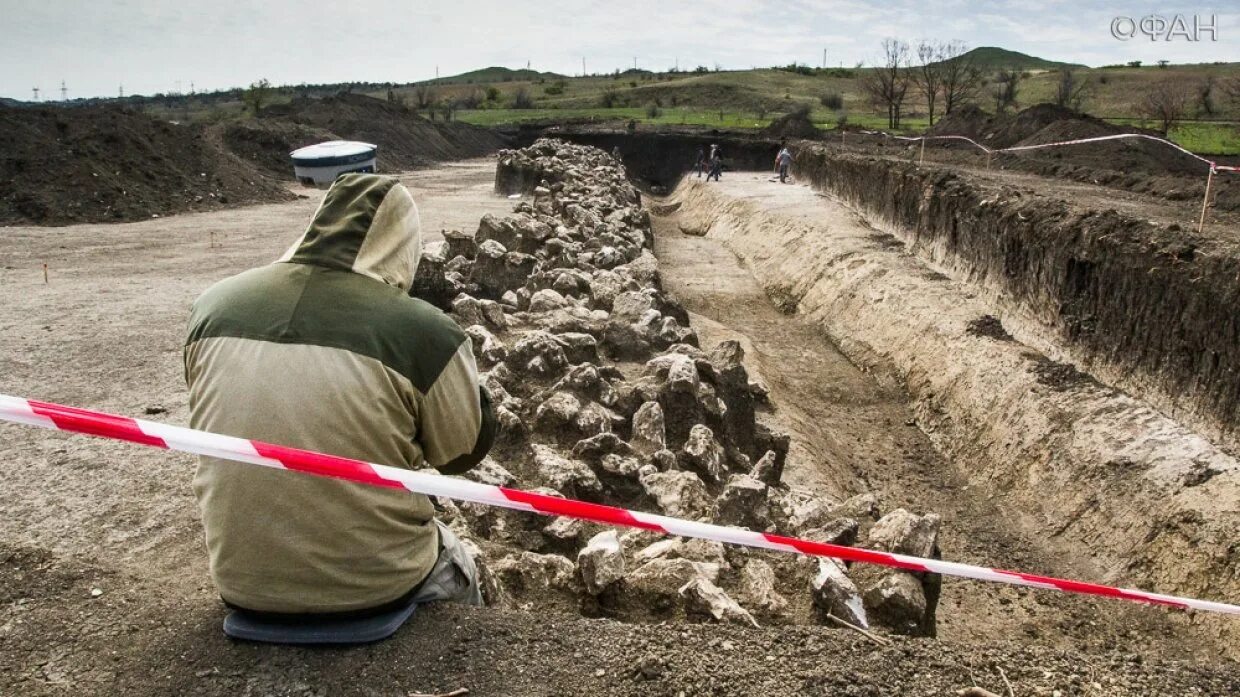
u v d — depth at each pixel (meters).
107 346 8.41
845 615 3.99
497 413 5.95
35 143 19.11
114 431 2.24
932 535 4.61
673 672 2.89
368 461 2.66
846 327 14.58
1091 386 9.44
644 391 6.85
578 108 77.75
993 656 3.18
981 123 32.78
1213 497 7.18
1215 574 6.67
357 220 2.79
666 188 42.41
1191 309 8.30
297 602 2.70
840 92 80.62
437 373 2.78
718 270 20.09
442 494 2.54
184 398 7.01
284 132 33.72
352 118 42.97
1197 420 8.10
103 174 19.42
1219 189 14.96
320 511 2.59
